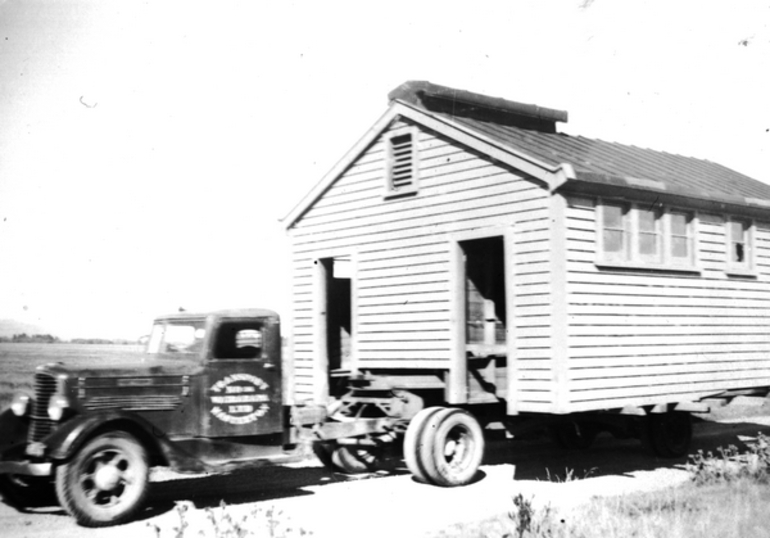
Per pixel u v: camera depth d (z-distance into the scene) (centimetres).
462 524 808
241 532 720
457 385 1224
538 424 1215
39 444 833
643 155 1627
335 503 948
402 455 1236
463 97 1466
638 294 1212
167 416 902
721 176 1650
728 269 1403
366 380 1279
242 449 956
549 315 1100
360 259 1434
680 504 837
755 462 1103
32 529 804
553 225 1104
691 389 1292
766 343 1471
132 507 823
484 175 1219
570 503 934
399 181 1383
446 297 1266
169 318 1013
